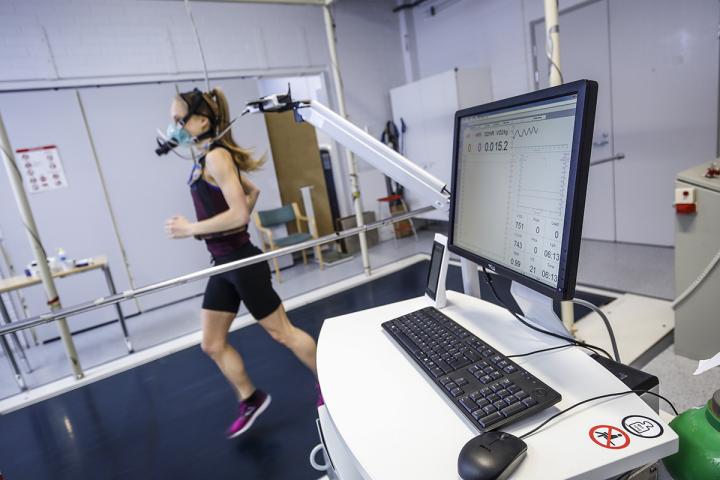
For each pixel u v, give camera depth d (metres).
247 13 4.35
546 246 0.68
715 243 1.77
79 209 3.65
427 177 1.05
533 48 4.21
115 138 3.76
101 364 2.94
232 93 4.32
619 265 3.28
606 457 0.52
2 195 3.38
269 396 2.08
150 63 3.89
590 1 3.58
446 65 5.19
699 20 3.02
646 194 3.60
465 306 1.03
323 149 5.22
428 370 0.74
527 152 0.72
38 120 3.45
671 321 2.26
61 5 3.48
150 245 3.98
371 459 0.57
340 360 0.84
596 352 0.89
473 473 0.49
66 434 2.14
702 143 3.19
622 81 3.54
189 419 2.10
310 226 4.57
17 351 3.42
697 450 0.58
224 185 1.63
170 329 3.45
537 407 0.60
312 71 4.83
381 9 5.27
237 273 1.69
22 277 3.02
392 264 4.29
